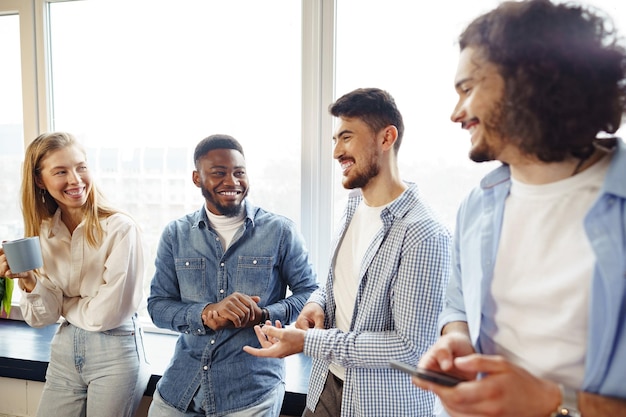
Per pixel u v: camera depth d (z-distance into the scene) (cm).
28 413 160
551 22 60
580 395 57
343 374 108
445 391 60
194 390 125
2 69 188
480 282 73
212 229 132
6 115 189
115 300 131
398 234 98
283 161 161
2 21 185
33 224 140
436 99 142
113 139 175
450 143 142
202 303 126
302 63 154
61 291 141
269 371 127
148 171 172
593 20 60
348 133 103
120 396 135
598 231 59
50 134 137
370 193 107
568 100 59
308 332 100
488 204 75
